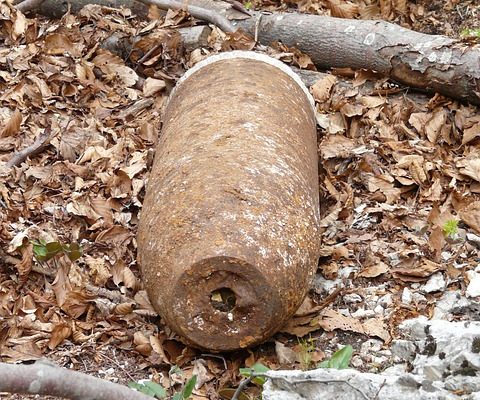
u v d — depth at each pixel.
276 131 1.93
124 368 1.82
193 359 1.82
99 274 1.96
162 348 1.84
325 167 2.29
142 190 2.18
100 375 1.81
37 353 1.82
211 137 1.89
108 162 2.24
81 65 2.50
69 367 1.82
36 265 1.96
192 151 1.87
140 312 1.89
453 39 2.46
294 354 1.82
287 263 1.74
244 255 1.71
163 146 1.97
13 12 2.62
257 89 2.03
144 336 1.85
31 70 2.46
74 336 1.86
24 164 2.22
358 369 1.82
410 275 1.98
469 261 2.01
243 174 1.80
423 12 2.93
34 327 1.86
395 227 2.11
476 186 2.21
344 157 2.30
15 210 2.07
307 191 1.87
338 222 2.14
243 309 1.73
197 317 1.74
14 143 2.28
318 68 2.63
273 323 1.75
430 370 1.63
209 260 1.70
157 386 1.64
